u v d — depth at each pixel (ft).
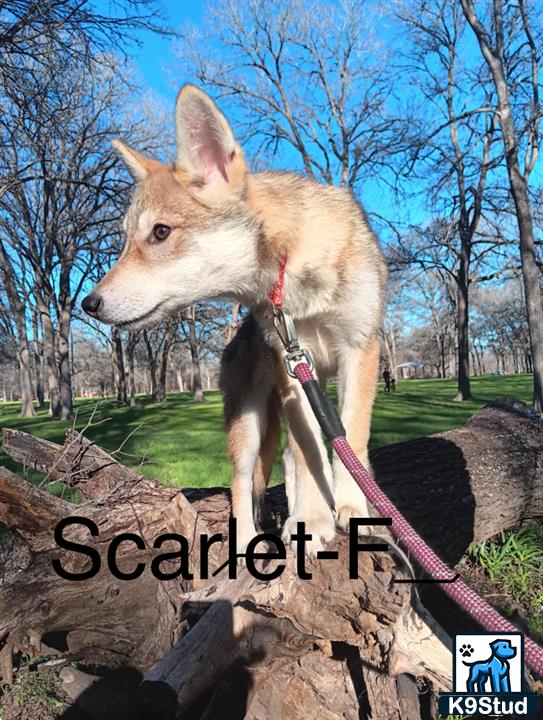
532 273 10.02
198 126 1.91
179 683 1.42
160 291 1.89
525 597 2.63
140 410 15.84
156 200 1.92
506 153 10.21
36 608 1.90
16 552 2.38
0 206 13.55
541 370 9.90
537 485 2.84
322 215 2.04
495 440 2.97
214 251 1.90
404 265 15.55
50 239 15.60
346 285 2.02
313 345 2.17
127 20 6.82
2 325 20.02
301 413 1.92
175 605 1.93
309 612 1.54
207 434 9.14
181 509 2.00
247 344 2.33
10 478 1.84
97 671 2.14
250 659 1.61
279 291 1.94
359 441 2.07
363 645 1.63
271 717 1.63
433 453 2.77
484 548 2.94
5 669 1.98
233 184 1.91
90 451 2.57
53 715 1.90
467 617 2.33
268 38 14.90
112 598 1.98
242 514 2.11
